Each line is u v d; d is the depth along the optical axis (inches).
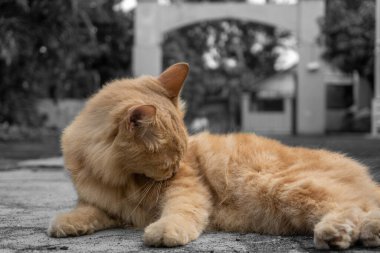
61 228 33.3
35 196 51.1
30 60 172.9
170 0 275.9
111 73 275.1
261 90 306.3
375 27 213.9
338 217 30.2
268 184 34.0
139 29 234.1
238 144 37.4
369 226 29.5
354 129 275.0
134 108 32.0
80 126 35.9
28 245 31.7
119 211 35.5
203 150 37.8
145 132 32.6
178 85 37.7
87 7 211.0
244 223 35.1
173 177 35.6
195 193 34.9
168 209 33.6
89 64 268.4
